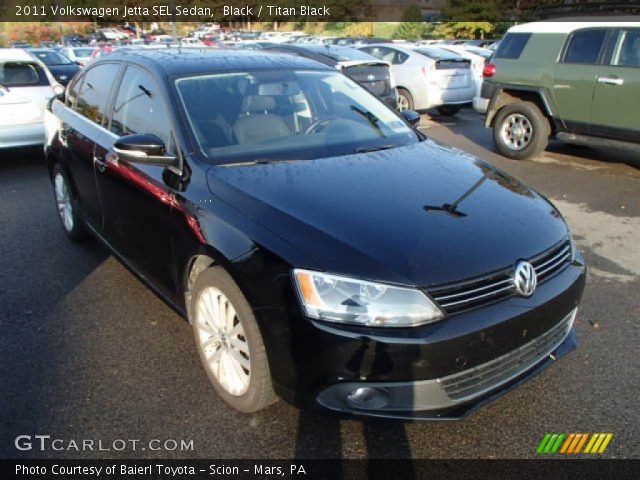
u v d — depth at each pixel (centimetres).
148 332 347
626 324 362
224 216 263
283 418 271
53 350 327
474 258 238
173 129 319
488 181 311
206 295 277
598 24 727
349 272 224
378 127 377
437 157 340
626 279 432
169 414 273
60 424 266
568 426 268
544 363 269
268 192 271
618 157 847
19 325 354
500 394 246
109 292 401
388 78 1110
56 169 489
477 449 254
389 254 231
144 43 2197
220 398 284
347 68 1051
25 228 531
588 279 432
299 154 321
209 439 258
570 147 922
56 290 403
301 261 229
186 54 392
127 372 307
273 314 233
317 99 379
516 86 814
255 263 241
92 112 422
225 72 363
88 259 458
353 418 230
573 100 752
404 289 221
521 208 285
